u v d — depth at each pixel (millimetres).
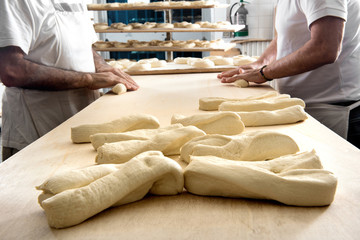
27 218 724
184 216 705
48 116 2057
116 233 653
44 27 1920
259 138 943
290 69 1901
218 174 750
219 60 2984
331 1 1636
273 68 1994
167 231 653
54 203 665
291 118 1326
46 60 2010
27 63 1812
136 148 980
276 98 1542
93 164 1021
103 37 5422
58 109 2070
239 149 927
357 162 952
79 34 2182
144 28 3904
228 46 3977
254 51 5145
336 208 714
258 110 1452
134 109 1685
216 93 1977
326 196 708
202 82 2361
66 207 668
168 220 692
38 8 1848
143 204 766
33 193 843
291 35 2092
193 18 5469
